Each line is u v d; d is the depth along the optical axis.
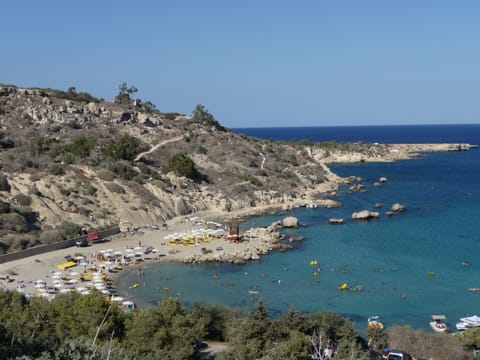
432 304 69.44
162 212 123.94
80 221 107.56
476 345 54.06
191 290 75.94
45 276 79.12
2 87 165.62
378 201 150.12
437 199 151.62
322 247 99.94
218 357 45.53
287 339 49.56
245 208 141.00
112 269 84.56
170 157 159.00
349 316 65.62
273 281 79.81
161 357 43.34
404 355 47.47
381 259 90.75
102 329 46.78
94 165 132.12
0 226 93.81
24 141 137.75
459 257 91.12
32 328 45.62
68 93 188.50
